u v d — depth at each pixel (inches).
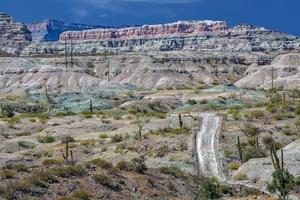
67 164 2103.8
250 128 3494.1
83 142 3472.0
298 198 2135.8
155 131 3673.7
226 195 2161.7
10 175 1702.8
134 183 1889.8
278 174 2015.3
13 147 3449.8
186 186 2082.9
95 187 1733.5
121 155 2957.7
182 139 3331.7
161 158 2999.5
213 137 3388.3
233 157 3070.9
